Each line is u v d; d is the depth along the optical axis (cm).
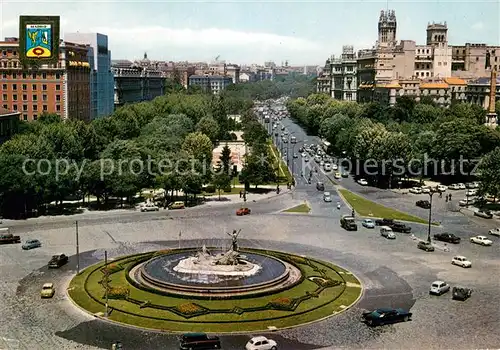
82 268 15975
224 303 13288
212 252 17325
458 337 11788
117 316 12562
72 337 11569
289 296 13812
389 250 18325
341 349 11188
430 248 18238
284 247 18488
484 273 16100
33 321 12331
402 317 12569
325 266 16312
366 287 14812
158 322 12262
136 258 16688
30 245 17875
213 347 11200
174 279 14512
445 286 14450
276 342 11462
